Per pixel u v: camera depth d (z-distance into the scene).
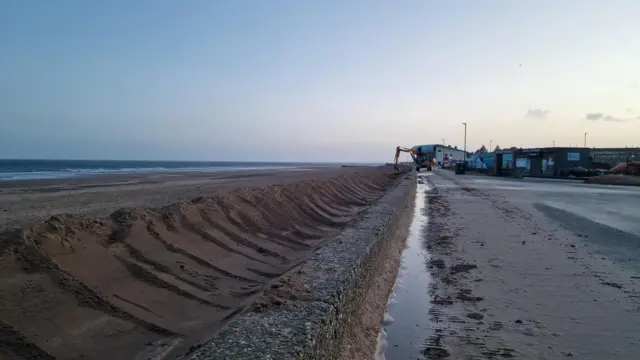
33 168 64.06
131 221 5.82
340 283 4.28
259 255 7.03
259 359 2.62
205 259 6.00
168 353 3.60
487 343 4.68
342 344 3.97
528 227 12.17
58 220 4.89
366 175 33.94
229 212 8.44
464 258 8.55
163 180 28.42
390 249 8.66
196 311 4.50
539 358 4.30
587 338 4.74
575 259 8.34
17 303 3.58
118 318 3.94
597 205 18.31
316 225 10.79
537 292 6.34
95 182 25.75
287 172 48.41
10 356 3.08
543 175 47.78
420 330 5.11
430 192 26.06
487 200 20.34
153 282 4.79
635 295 6.16
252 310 3.53
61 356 3.27
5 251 4.02
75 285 4.11
